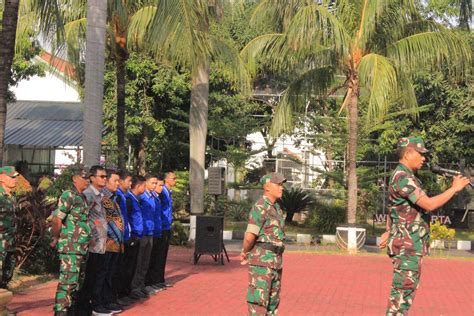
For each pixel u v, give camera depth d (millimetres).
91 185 10344
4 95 12711
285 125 22219
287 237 26047
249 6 23859
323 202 30391
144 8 17672
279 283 8492
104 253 10453
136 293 12305
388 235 8203
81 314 10406
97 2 13555
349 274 16344
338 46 19594
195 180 21500
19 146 34812
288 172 34656
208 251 17281
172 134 33344
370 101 19156
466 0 22484
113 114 31250
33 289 12664
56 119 36062
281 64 22109
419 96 32344
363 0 20547
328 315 11328
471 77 30484
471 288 14750
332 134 30094
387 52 20922
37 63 31219
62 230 9586
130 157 32656
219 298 12539
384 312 11664
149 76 31141
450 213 33438
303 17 19484
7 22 12688
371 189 29969
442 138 32438
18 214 13672
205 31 12969
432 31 21062
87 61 13578
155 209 12812
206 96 21453
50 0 14164
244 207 31719
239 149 32625
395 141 30188
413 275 7934
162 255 13438
